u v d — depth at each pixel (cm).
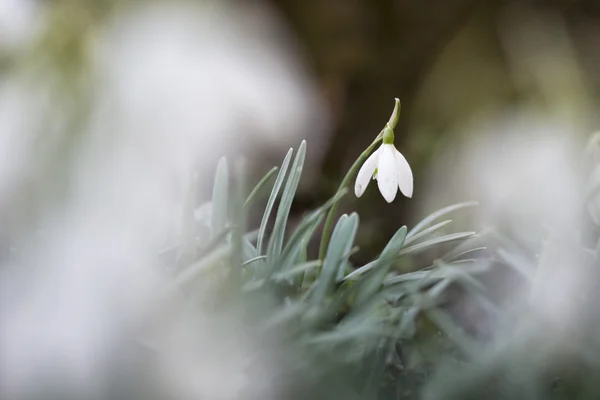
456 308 64
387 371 58
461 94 138
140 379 55
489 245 66
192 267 57
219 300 57
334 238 60
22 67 60
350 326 57
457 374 56
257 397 55
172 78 63
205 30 67
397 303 62
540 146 90
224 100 67
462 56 147
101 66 61
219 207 62
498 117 121
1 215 58
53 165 58
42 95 58
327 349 56
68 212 58
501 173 89
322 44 152
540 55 139
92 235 57
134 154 59
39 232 58
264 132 93
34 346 55
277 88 88
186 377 55
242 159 58
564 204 68
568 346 57
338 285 60
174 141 61
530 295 59
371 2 155
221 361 55
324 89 150
